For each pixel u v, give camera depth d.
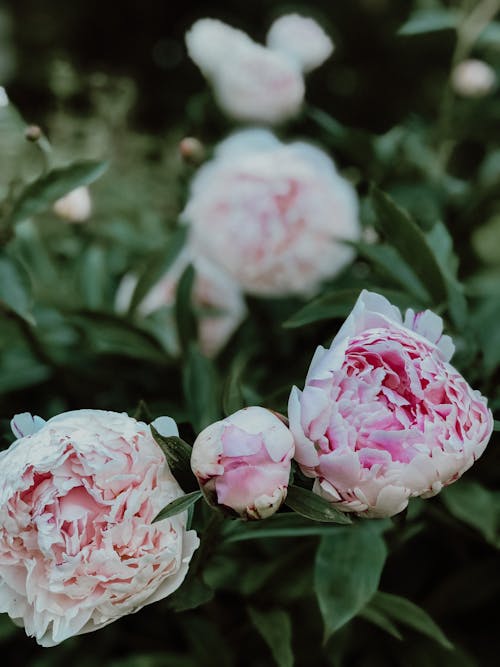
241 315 1.04
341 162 1.36
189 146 1.06
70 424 0.63
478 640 0.94
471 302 1.01
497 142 1.37
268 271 0.96
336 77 3.09
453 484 0.80
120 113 1.58
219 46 1.10
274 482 0.59
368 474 0.60
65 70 1.54
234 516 0.61
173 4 3.96
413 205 1.15
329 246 0.96
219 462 0.59
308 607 0.88
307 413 0.60
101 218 1.35
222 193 0.95
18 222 0.87
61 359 1.02
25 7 3.74
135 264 1.08
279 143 1.02
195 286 1.03
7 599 0.64
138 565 0.61
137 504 0.61
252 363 1.02
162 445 0.63
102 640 0.95
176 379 1.00
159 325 1.03
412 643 0.90
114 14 3.97
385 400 0.63
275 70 1.07
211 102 1.24
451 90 1.28
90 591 0.62
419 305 0.82
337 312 0.80
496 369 0.84
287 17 1.12
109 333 0.94
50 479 0.62
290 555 0.82
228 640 0.88
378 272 0.90
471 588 0.91
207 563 0.73
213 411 0.80
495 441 0.82
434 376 0.62
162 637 0.96
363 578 0.73
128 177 1.52
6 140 1.01
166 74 3.46
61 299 1.08
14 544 0.63
